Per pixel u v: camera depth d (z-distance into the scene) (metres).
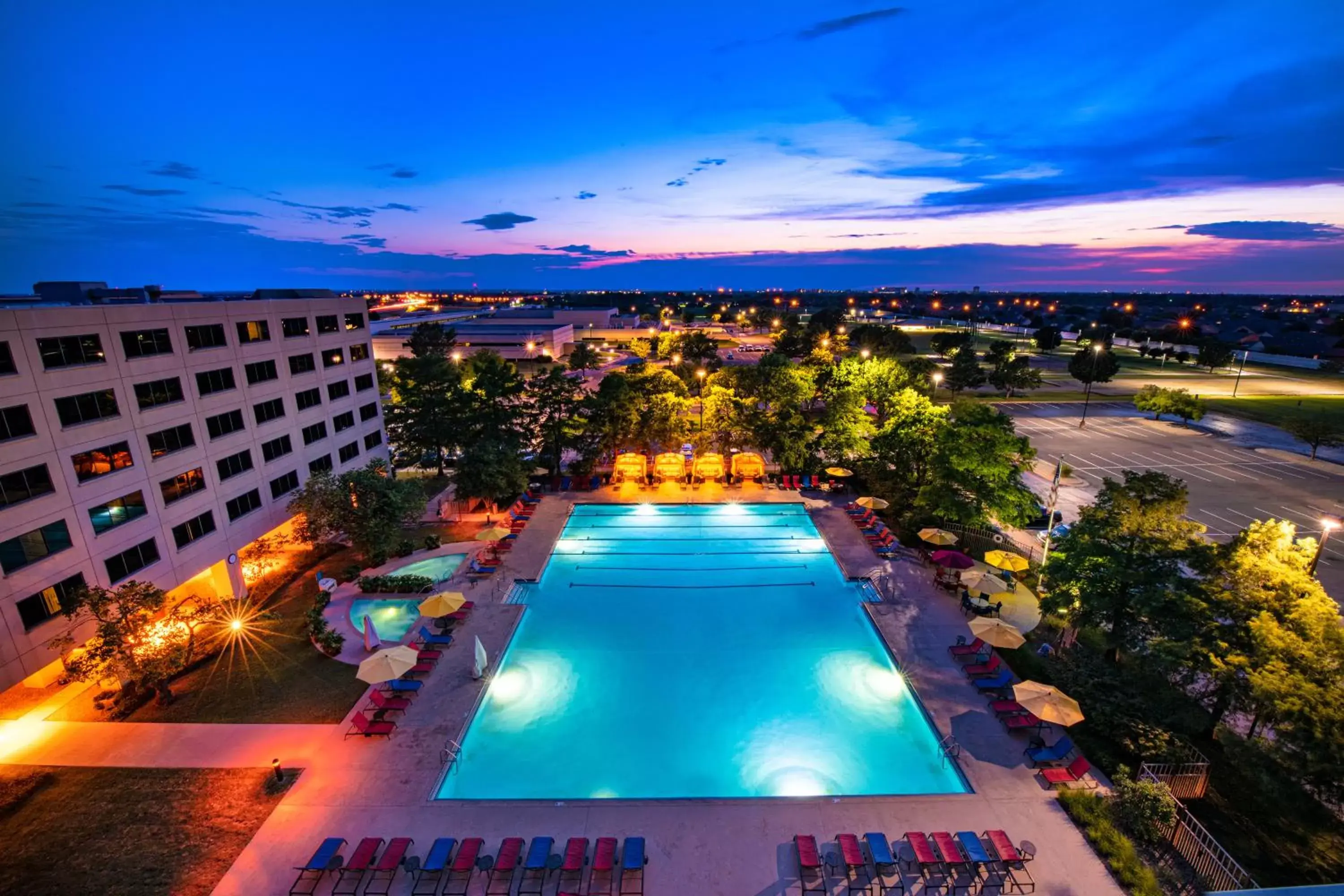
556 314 176.50
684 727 22.00
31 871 15.86
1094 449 57.44
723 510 41.50
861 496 42.81
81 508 24.11
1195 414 64.25
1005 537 35.44
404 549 35.41
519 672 25.06
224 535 31.23
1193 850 16.31
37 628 22.48
